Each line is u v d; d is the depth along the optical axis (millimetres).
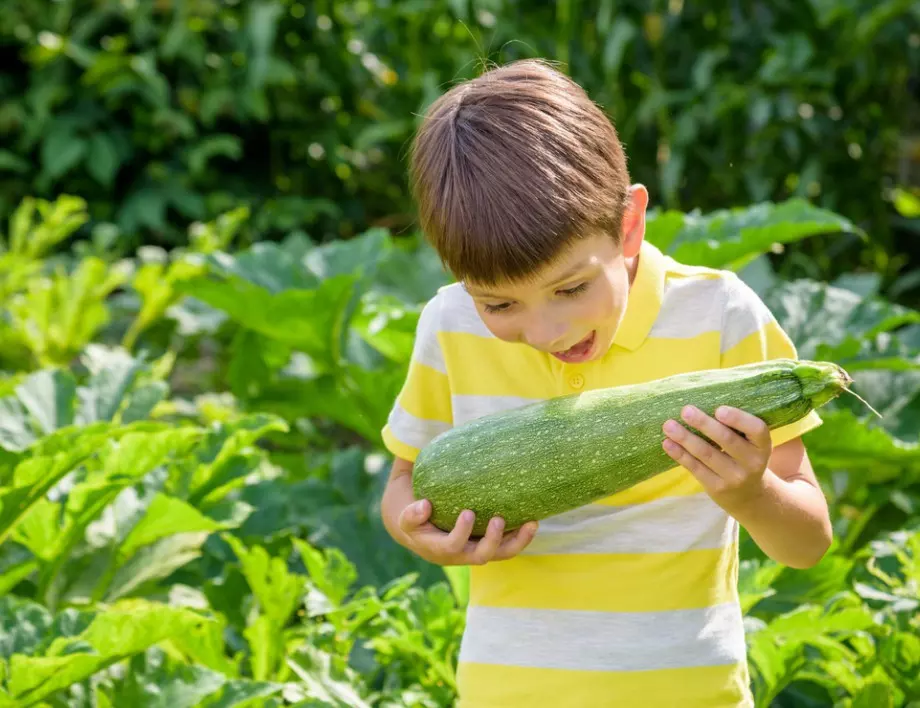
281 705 2311
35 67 5684
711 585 1960
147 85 5582
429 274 4496
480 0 5379
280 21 5852
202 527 2590
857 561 3090
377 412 3799
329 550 2611
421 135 1862
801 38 5027
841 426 3137
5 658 2121
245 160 6043
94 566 2631
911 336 4031
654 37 5289
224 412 4145
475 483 1834
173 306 4461
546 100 1806
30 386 2871
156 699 2193
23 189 5824
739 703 1946
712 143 5336
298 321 3662
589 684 1913
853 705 2348
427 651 2465
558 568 1971
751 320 1963
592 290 1730
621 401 1775
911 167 5766
